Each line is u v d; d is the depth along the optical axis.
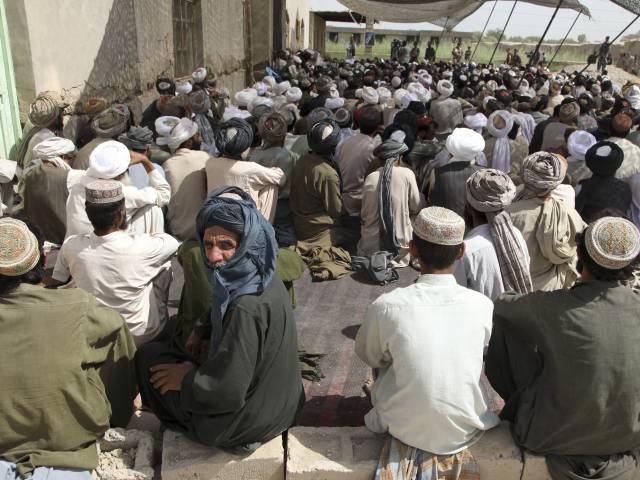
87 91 7.73
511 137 7.00
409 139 6.40
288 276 3.54
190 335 2.99
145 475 2.69
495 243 3.19
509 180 3.21
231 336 2.40
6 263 2.38
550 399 2.60
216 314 2.47
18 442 2.54
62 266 3.46
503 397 2.98
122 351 2.84
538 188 3.60
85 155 5.36
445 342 2.52
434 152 6.79
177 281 5.00
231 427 2.56
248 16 20.75
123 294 3.19
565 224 3.60
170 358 2.88
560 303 2.55
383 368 2.79
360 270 5.21
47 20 6.57
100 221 3.13
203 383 2.46
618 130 5.85
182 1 13.41
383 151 5.27
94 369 2.74
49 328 2.48
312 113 7.17
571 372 2.49
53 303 2.51
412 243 2.67
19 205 5.31
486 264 3.17
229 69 18.05
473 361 2.54
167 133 5.43
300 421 3.29
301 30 35.19
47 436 2.55
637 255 2.44
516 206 3.67
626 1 12.21
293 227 5.70
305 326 4.32
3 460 2.51
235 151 5.00
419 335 2.52
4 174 4.62
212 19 15.53
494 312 2.82
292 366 2.64
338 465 2.64
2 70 6.02
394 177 5.23
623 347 2.45
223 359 2.42
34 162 4.90
